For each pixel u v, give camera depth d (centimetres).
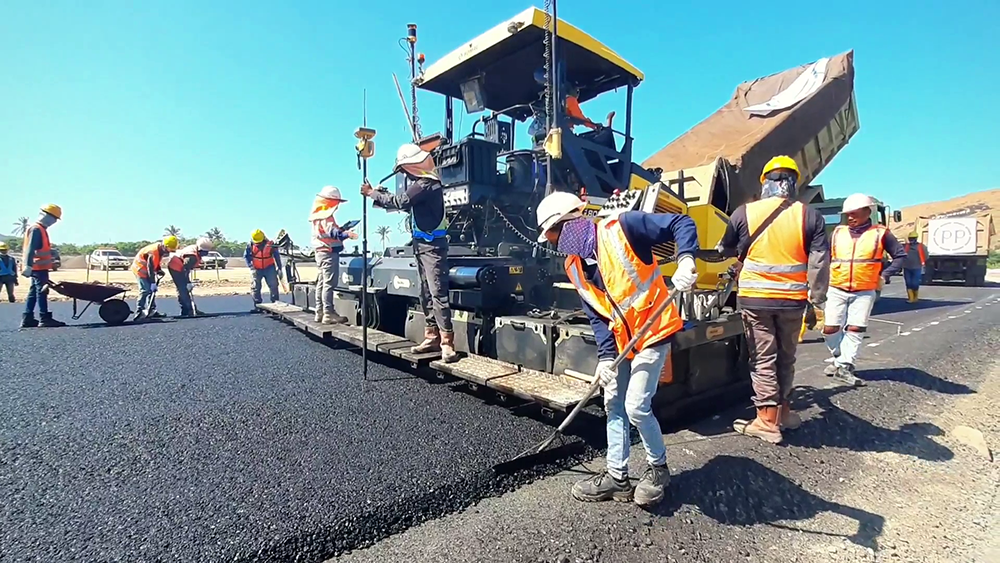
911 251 1129
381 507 235
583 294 252
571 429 342
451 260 464
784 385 341
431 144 554
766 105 779
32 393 412
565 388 327
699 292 367
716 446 319
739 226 335
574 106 496
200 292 1521
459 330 457
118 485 254
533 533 221
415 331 502
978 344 633
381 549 210
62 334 707
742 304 333
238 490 250
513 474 276
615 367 233
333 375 473
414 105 589
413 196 400
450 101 595
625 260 234
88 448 301
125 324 813
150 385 436
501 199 507
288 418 354
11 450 298
